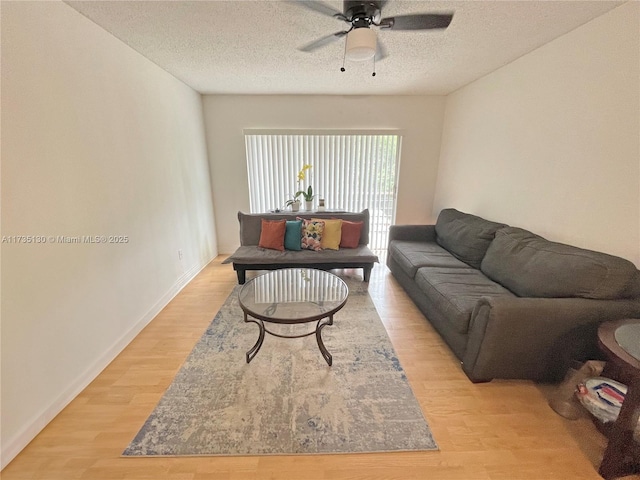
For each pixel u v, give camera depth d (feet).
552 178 7.35
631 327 4.39
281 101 12.87
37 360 4.78
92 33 6.13
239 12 5.86
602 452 4.44
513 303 5.19
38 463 4.26
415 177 14.12
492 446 4.54
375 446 4.50
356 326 7.92
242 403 5.30
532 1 5.50
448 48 7.72
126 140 7.34
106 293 6.51
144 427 4.82
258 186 14.06
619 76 5.65
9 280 4.35
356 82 10.92
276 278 7.99
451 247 9.84
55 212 5.18
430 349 6.95
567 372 5.30
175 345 7.09
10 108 4.39
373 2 5.41
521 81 8.34
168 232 9.52
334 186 14.21
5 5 4.30
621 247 5.77
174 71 9.47
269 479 4.05
